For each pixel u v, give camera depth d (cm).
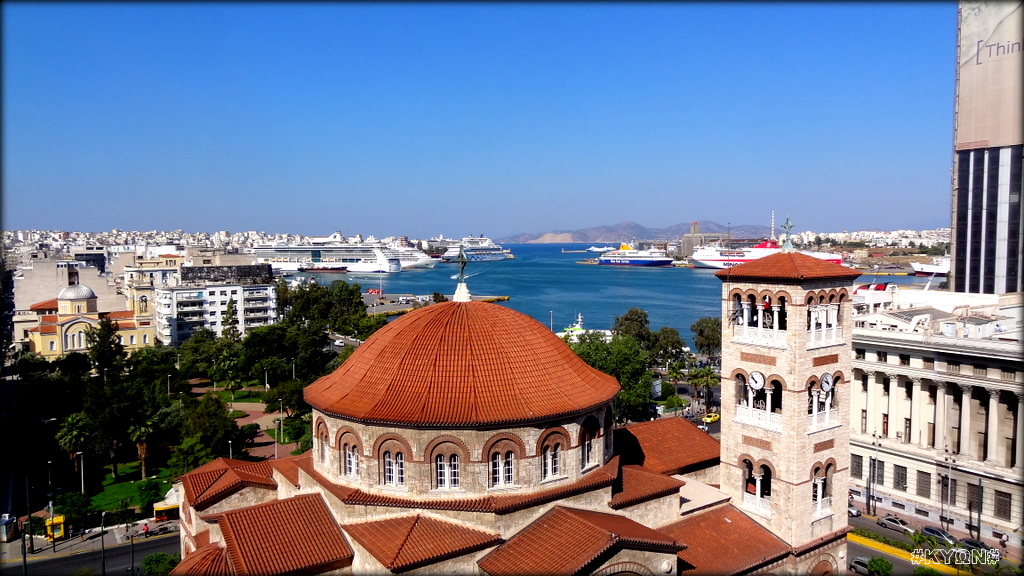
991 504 7300
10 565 6369
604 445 4841
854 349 8838
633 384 11419
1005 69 10381
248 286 19050
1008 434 7281
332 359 14388
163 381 12488
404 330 4759
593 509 4509
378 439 4253
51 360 14150
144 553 6662
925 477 7975
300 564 3959
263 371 13875
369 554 3878
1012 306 9238
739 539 4950
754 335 5225
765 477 5638
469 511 4072
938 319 8531
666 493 4878
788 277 4828
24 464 8919
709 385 12556
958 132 11006
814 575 5141
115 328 14000
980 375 7456
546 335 4978
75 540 7006
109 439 8519
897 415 8406
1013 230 10450
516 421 4156
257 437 10588
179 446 8425
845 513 5328
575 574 3631
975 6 10894
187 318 18025
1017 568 6294
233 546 3994
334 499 4381
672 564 4178
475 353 4484
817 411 5094
